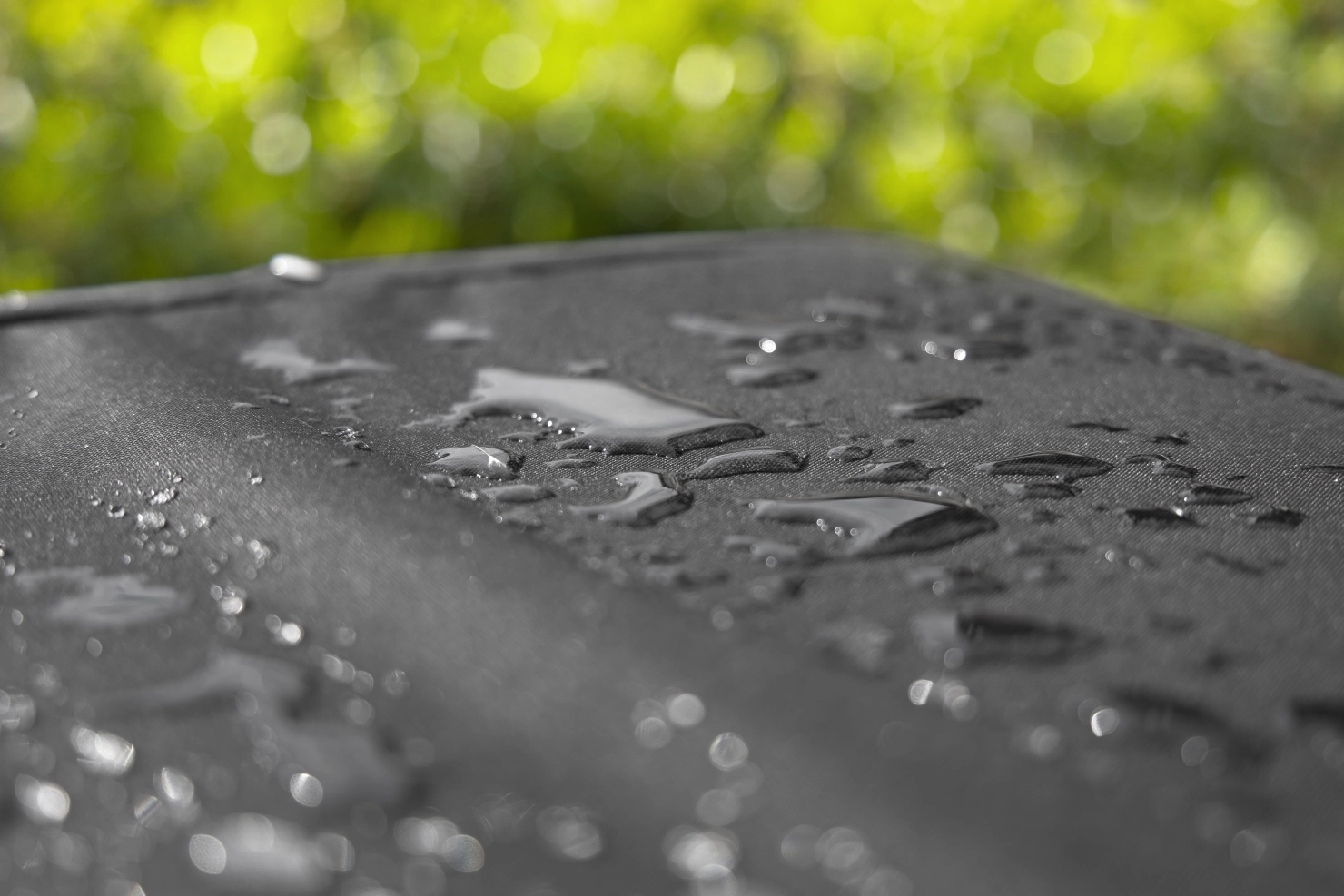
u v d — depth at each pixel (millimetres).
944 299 610
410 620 475
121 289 599
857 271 632
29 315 579
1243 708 463
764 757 455
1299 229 1129
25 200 864
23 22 842
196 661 469
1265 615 479
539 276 623
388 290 609
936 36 1011
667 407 542
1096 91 1031
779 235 665
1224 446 528
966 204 1060
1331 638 475
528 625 472
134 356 556
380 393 546
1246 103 1076
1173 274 1125
